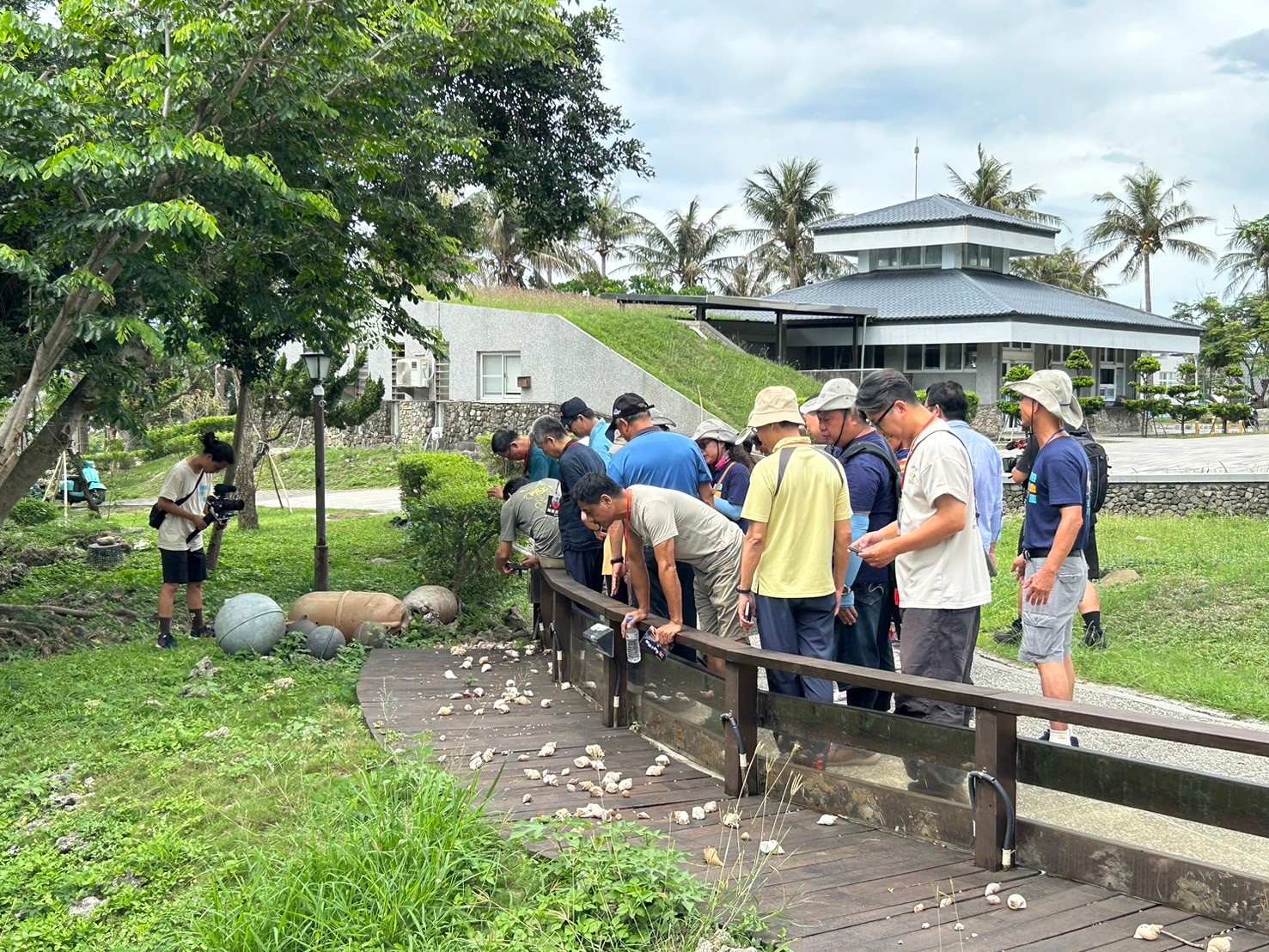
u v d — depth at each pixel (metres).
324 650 8.55
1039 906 3.84
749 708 5.18
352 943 3.71
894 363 40.41
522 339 32.53
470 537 10.38
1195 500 16.12
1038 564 6.08
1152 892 3.87
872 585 6.11
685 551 6.11
